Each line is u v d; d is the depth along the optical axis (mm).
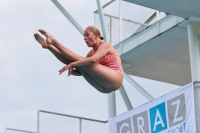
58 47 8477
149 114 18500
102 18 20625
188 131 16562
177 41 21594
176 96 17406
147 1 17797
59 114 18734
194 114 16359
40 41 8758
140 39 21906
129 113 19391
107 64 8758
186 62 23719
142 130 18641
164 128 17750
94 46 8953
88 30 8930
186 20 19531
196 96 16688
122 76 8688
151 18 22984
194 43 19391
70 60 8531
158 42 21609
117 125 19656
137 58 23219
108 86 8547
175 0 17672
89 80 8828
